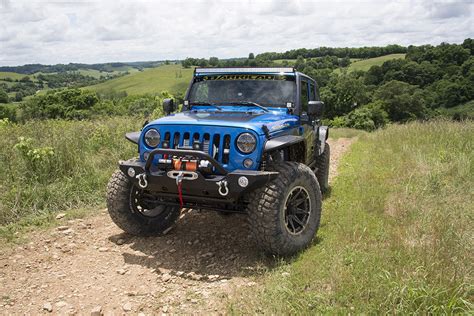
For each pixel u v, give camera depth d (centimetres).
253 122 455
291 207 457
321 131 685
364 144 1378
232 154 436
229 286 398
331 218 566
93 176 733
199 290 396
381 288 347
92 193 690
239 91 573
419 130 1298
